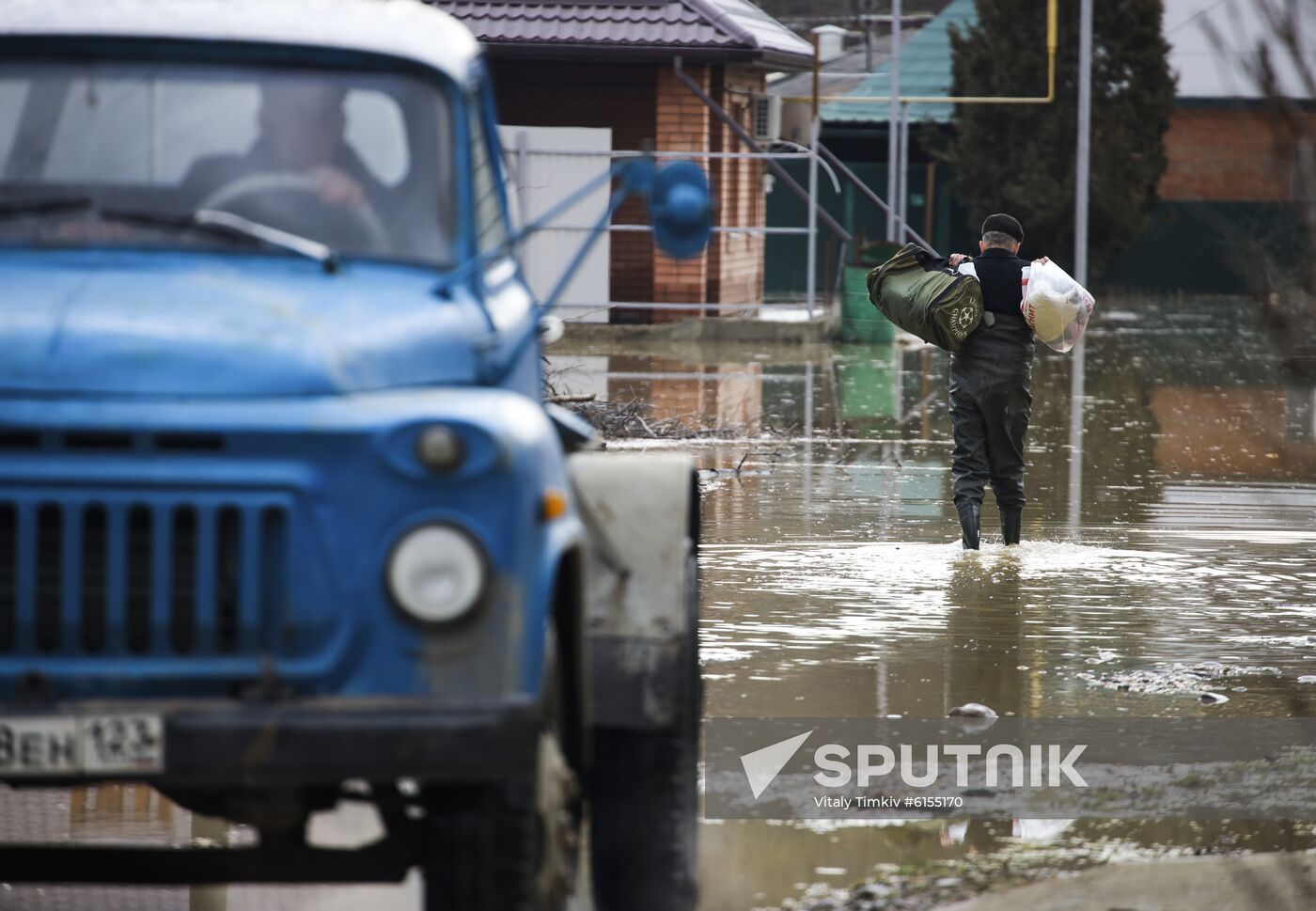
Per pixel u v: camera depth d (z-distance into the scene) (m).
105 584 12.57
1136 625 29.39
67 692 12.44
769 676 25.67
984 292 35.81
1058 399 65.75
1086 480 46.31
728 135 99.06
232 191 15.68
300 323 13.45
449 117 16.25
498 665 12.65
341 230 15.62
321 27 16.61
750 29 95.12
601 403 54.94
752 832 18.89
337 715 12.26
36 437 12.48
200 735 12.16
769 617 29.75
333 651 12.52
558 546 13.42
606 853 16.66
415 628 12.58
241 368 12.79
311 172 15.82
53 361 12.68
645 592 16.17
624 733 16.56
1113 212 124.94
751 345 87.38
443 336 14.46
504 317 15.97
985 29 126.81
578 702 14.68
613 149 92.56
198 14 16.70
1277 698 24.67
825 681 25.44
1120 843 18.48
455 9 89.75
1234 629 29.16
